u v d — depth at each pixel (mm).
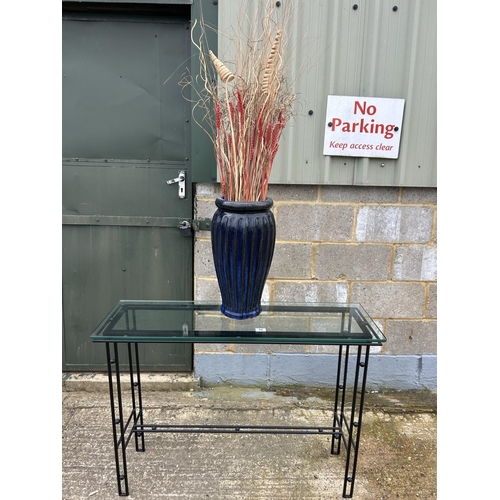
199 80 2096
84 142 2229
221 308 1754
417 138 2133
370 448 2012
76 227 2303
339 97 2072
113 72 2172
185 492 1740
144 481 1789
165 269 2357
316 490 1764
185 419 2172
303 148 2133
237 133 1499
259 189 1561
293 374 2426
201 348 2395
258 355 2402
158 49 2156
